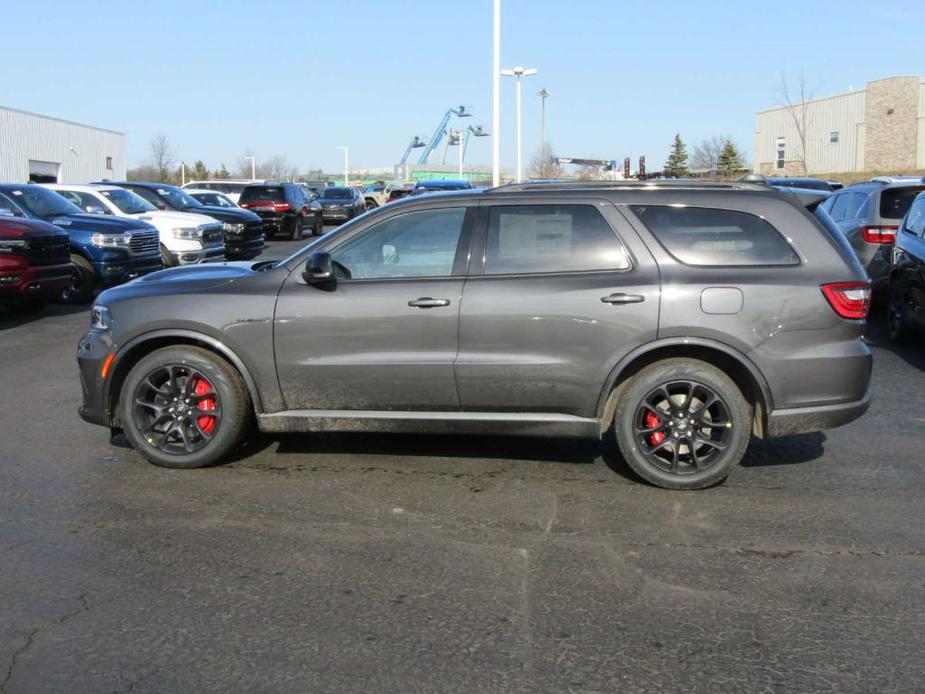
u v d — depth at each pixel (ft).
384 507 16.65
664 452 17.56
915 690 10.59
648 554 14.52
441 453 19.90
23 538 15.17
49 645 11.66
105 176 168.86
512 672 11.00
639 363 17.44
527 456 19.67
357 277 18.01
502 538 15.19
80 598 12.98
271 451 20.08
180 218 53.36
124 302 18.69
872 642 11.71
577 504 16.78
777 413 16.99
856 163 152.87
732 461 17.17
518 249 17.58
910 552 14.60
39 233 38.32
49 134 146.41
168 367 18.51
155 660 11.29
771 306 16.72
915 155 146.10
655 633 11.96
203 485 17.88
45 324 39.22
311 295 17.93
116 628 12.10
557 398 17.37
